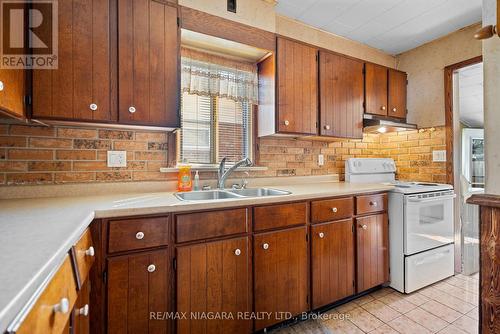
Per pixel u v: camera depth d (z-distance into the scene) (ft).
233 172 7.07
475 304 6.28
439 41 8.54
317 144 8.59
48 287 1.94
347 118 7.77
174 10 5.29
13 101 3.57
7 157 4.70
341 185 7.51
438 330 5.30
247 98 6.88
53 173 5.05
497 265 2.60
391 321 5.63
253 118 7.44
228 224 4.67
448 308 6.12
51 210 3.67
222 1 5.99
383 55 9.61
